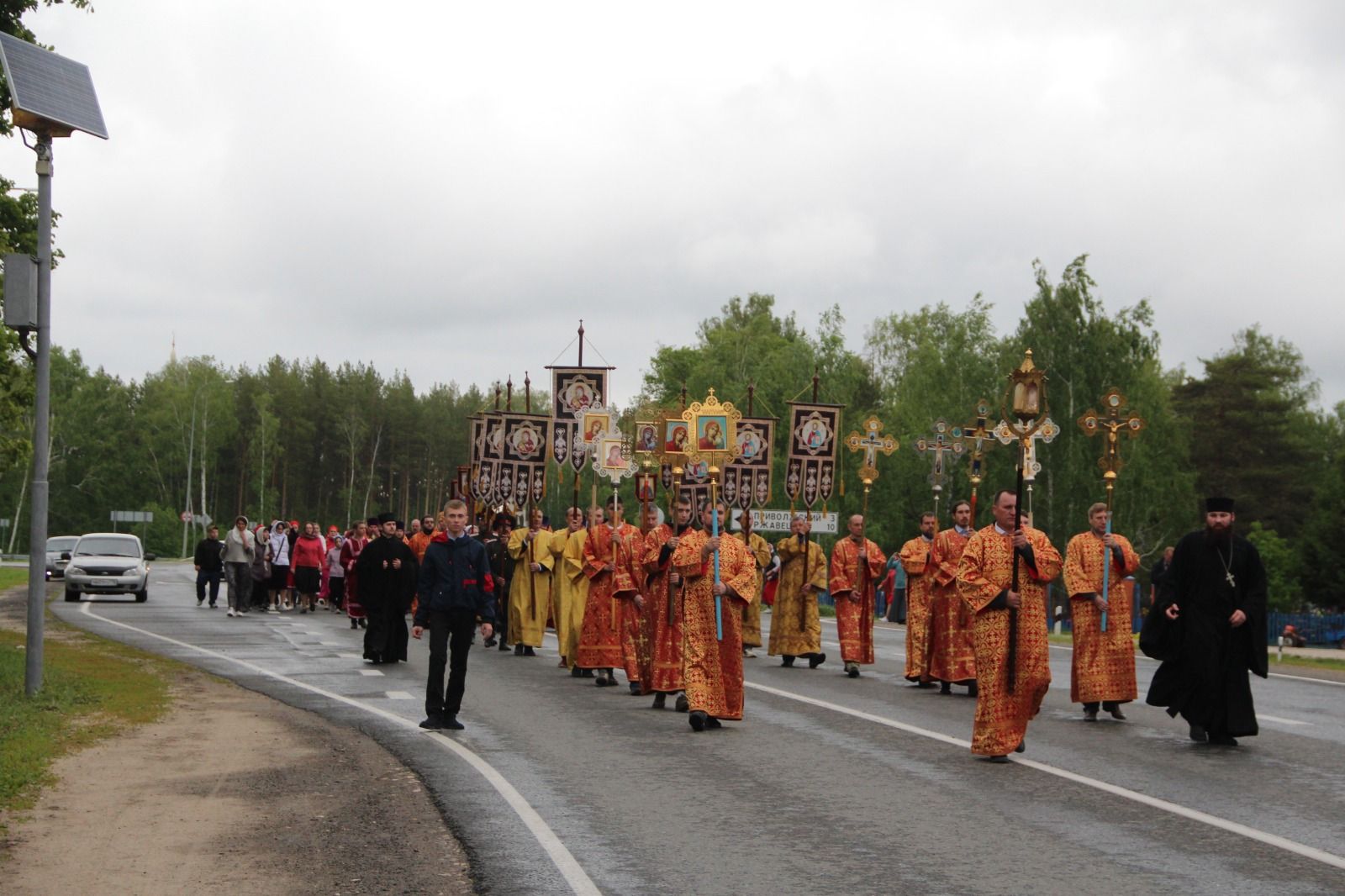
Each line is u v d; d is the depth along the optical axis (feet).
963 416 194.39
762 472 93.20
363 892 24.32
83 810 31.01
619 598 55.83
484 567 44.83
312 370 415.03
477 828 29.32
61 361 336.70
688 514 48.03
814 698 53.67
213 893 24.21
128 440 345.51
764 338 231.09
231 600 106.83
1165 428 187.21
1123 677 48.96
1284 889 24.54
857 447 91.30
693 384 213.46
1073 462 171.22
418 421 410.11
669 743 41.42
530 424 101.71
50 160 49.52
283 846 27.68
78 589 123.65
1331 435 296.51
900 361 246.06
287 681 58.85
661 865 26.22
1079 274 176.14
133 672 59.67
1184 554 43.24
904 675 64.28
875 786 34.40
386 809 31.24
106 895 24.07
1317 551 178.91
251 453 356.18
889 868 26.04
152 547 317.63
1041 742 42.37
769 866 26.18
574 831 29.07
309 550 113.29
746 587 44.70
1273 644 123.54
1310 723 48.21
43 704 46.83
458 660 44.37
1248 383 259.80
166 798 32.53
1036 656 39.01
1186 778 35.83
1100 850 27.55
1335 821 30.42
